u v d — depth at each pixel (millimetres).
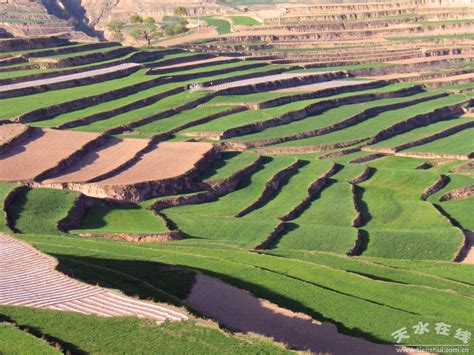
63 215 108562
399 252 107000
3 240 85438
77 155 135875
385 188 140875
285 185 137375
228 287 79000
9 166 127625
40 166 127250
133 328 61594
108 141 149250
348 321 73438
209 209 122188
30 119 163625
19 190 115625
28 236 95938
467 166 160250
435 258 105750
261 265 91312
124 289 71750
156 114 177250
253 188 133125
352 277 88312
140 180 124375
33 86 188750
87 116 168625
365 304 77938
